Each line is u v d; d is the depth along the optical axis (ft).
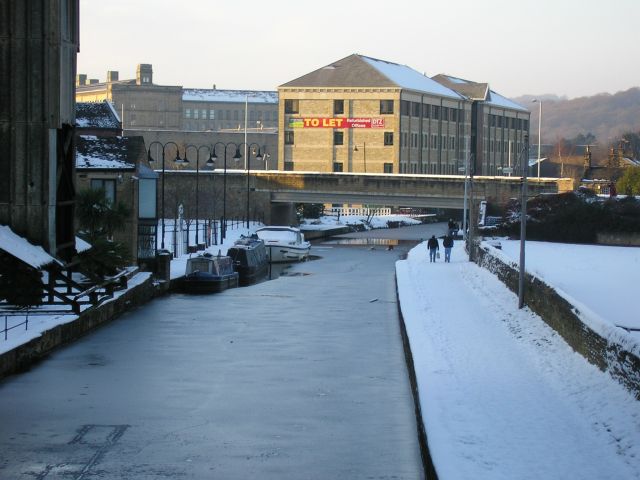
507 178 339.57
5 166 127.95
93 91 653.30
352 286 188.14
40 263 114.11
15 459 61.31
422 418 61.62
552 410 63.21
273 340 112.27
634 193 392.88
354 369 93.81
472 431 57.62
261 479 57.77
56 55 128.67
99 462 60.85
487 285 147.13
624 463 50.70
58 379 86.63
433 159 475.31
